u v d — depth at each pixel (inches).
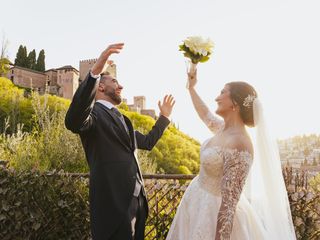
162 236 141.9
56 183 140.9
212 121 114.9
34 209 139.3
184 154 1190.9
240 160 85.8
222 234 82.4
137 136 118.3
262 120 94.8
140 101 2962.6
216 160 89.9
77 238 139.6
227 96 96.2
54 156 279.1
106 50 90.4
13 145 276.5
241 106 95.0
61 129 301.6
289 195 124.3
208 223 89.1
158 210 144.0
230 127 95.5
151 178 141.6
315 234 125.2
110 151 98.1
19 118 837.2
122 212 94.1
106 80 108.1
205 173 93.3
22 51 2613.2
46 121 318.7
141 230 100.3
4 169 140.5
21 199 139.0
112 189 95.3
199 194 94.0
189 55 115.6
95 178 96.8
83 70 2544.3
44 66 2699.3
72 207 139.9
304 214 124.7
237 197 84.0
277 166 96.3
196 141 1673.2
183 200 98.4
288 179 125.8
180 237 94.7
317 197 125.7
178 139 1246.9
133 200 97.4
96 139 98.6
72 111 90.0
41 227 139.2
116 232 93.8
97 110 101.9
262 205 96.3
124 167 98.1
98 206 95.0
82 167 284.7
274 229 94.0
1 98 975.0
